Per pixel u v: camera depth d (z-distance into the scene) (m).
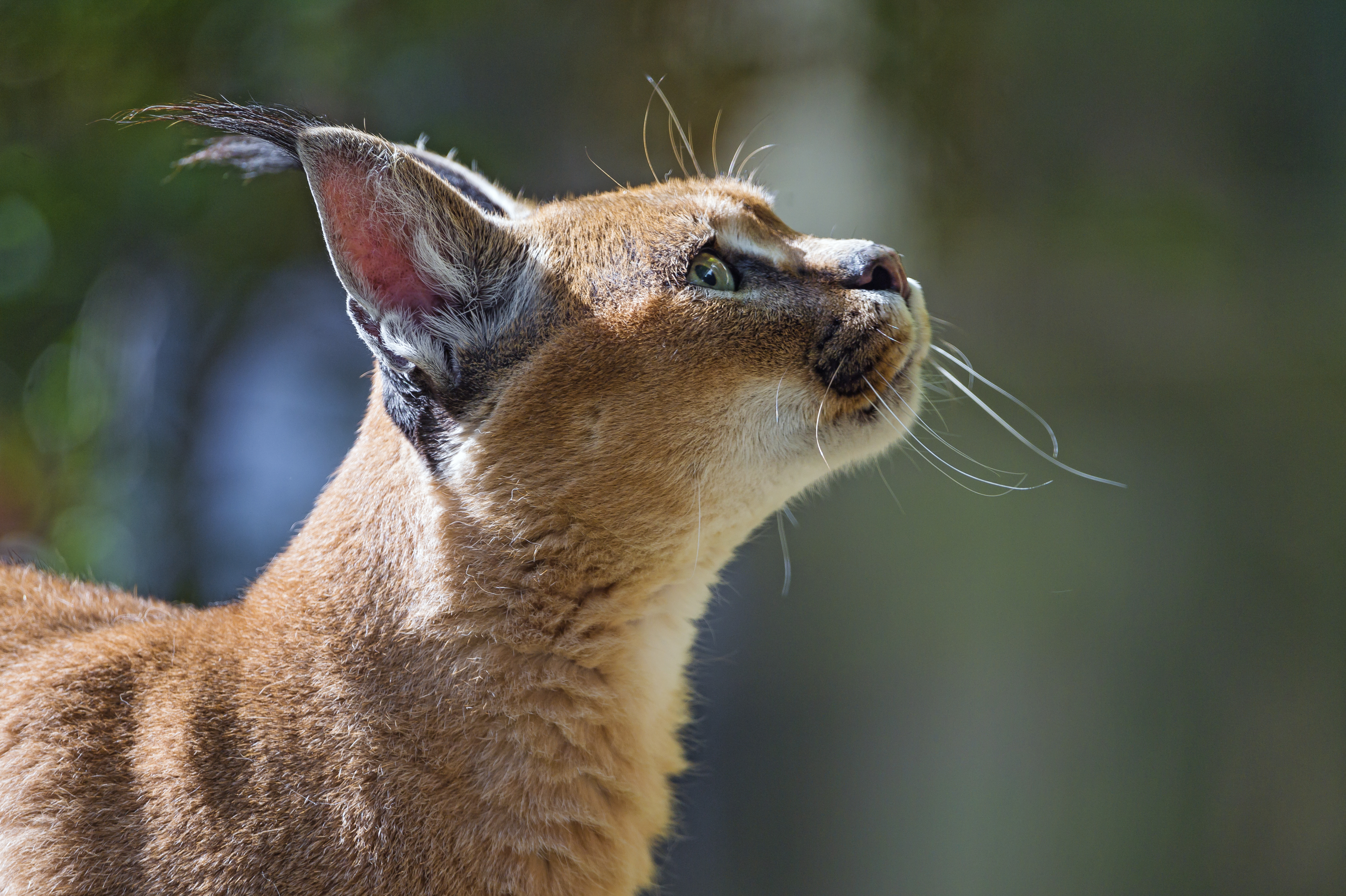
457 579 5.14
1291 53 12.81
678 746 6.03
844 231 12.48
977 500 11.75
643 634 5.52
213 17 11.16
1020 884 11.28
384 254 5.15
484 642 5.14
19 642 5.56
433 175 5.22
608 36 12.02
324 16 10.95
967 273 12.58
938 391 7.22
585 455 5.21
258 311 12.71
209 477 12.21
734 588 11.89
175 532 11.91
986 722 11.47
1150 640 11.60
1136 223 12.54
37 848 4.80
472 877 4.93
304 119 5.30
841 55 12.20
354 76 11.39
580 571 5.25
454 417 5.29
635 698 5.48
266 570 6.11
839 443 5.66
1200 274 12.46
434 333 5.28
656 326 5.29
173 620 5.67
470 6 11.60
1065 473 12.02
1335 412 12.33
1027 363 12.48
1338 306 12.54
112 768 4.94
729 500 5.48
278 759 4.93
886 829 11.43
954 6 12.34
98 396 11.59
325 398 12.84
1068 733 11.46
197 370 12.30
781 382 5.46
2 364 11.90
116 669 5.22
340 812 4.86
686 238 5.45
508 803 5.02
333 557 5.36
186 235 11.60
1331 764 11.52
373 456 5.46
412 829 4.89
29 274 11.49
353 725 4.98
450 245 5.30
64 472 11.67
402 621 5.13
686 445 5.31
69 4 11.22
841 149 12.47
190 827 4.77
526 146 11.91
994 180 12.65
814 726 11.68
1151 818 11.34
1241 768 11.52
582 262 5.40
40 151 11.28
